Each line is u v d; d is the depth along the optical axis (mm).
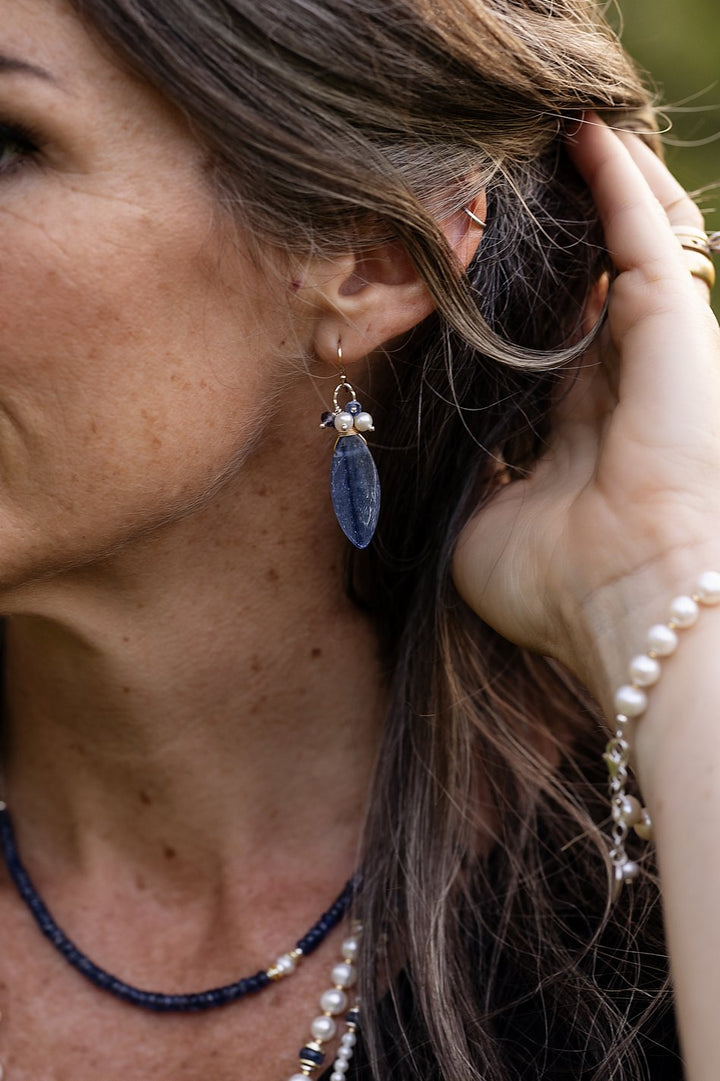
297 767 1312
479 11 1043
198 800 1300
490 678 1330
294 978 1277
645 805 1034
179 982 1283
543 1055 1189
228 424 1087
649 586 1068
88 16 917
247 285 1039
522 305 1241
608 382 1231
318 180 1000
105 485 1055
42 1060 1264
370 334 1107
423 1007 1198
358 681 1318
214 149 974
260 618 1244
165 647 1225
